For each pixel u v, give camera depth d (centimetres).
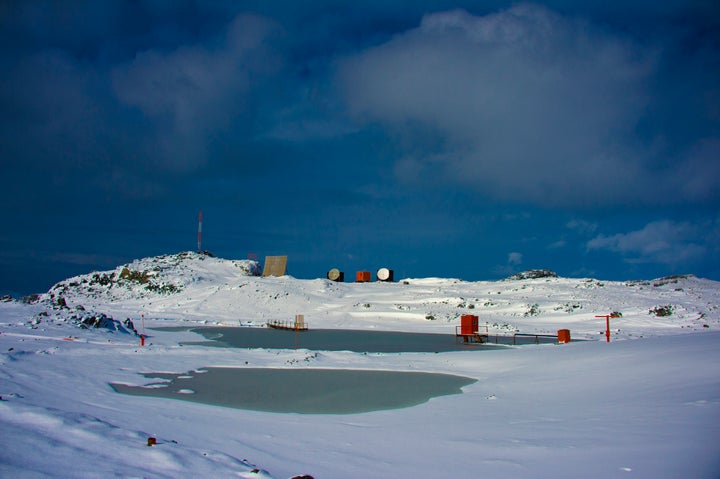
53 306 4584
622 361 1961
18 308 4203
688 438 950
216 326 5791
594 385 1684
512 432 1150
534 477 812
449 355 2822
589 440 1017
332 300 7769
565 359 2225
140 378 1981
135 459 786
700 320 5366
